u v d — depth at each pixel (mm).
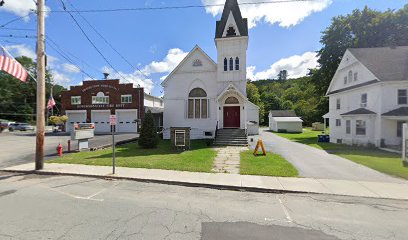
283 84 121938
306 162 11500
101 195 6676
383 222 4953
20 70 9766
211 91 22906
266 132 40375
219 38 21781
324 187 7434
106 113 33531
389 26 26969
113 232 4352
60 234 4258
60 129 34688
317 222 4922
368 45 27547
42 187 7465
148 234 4281
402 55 19641
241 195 6855
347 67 22188
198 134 22969
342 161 11773
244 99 21266
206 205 5926
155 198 6457
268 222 4898
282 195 6848
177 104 23438
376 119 18047
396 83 17391
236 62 21922
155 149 15961
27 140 22406
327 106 35625
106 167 10133
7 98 56125
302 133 37250
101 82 33562
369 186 7566
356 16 28562
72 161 11453
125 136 26094
